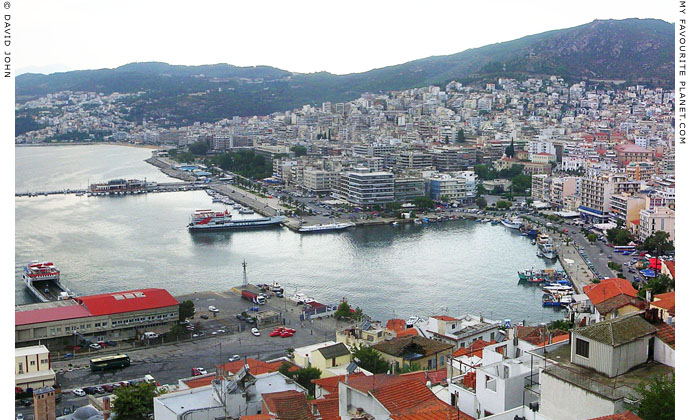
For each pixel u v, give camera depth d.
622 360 106.81
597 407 102.25
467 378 132.75
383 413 117.31
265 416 131.12
